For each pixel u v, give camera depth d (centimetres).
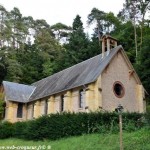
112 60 3428
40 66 6412
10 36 6938
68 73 4025
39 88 4497
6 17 7062
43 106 3988
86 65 3756
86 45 6016
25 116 4319
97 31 7531
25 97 4400
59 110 3606
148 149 1662
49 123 2516
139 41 5650
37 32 8281
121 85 3416
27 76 5975
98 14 7625
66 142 2183
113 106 3241
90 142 2023
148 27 5934
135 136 1958
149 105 4059
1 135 2967
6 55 6300
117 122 2384
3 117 4244
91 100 3119
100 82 3144
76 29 7025
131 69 3572
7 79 5534
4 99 4353
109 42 3616
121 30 6206
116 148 1755
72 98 3447
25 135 2673
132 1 6169
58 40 8694
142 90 3559
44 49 7394
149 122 2194
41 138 2512
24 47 7375
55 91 3706
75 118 2441
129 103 3412
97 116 2412
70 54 5959
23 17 8444
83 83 3234
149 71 4112
